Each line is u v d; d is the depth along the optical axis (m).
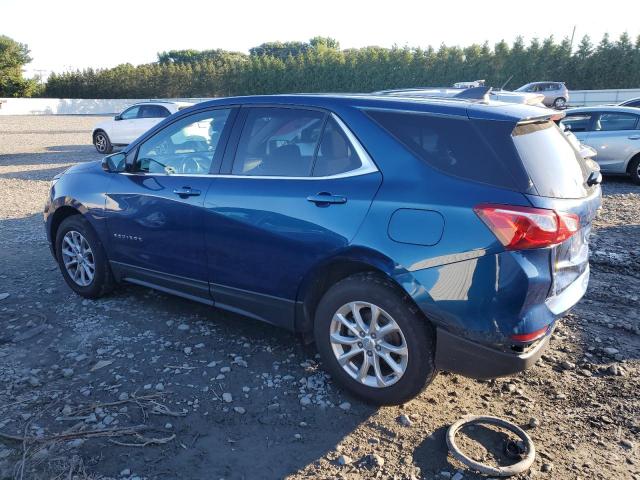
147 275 4.57
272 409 3.39
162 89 61.38
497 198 2.90
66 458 2.93
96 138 18.00
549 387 3.70
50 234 5.31
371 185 3.28
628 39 45.84
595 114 11.96
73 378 3.71
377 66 54.62
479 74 50.78
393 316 3.20
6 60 62.75
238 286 3.94
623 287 5.55
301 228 3.48
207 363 3.93
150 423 3.24
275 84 59.03
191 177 4.16
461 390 3.64
